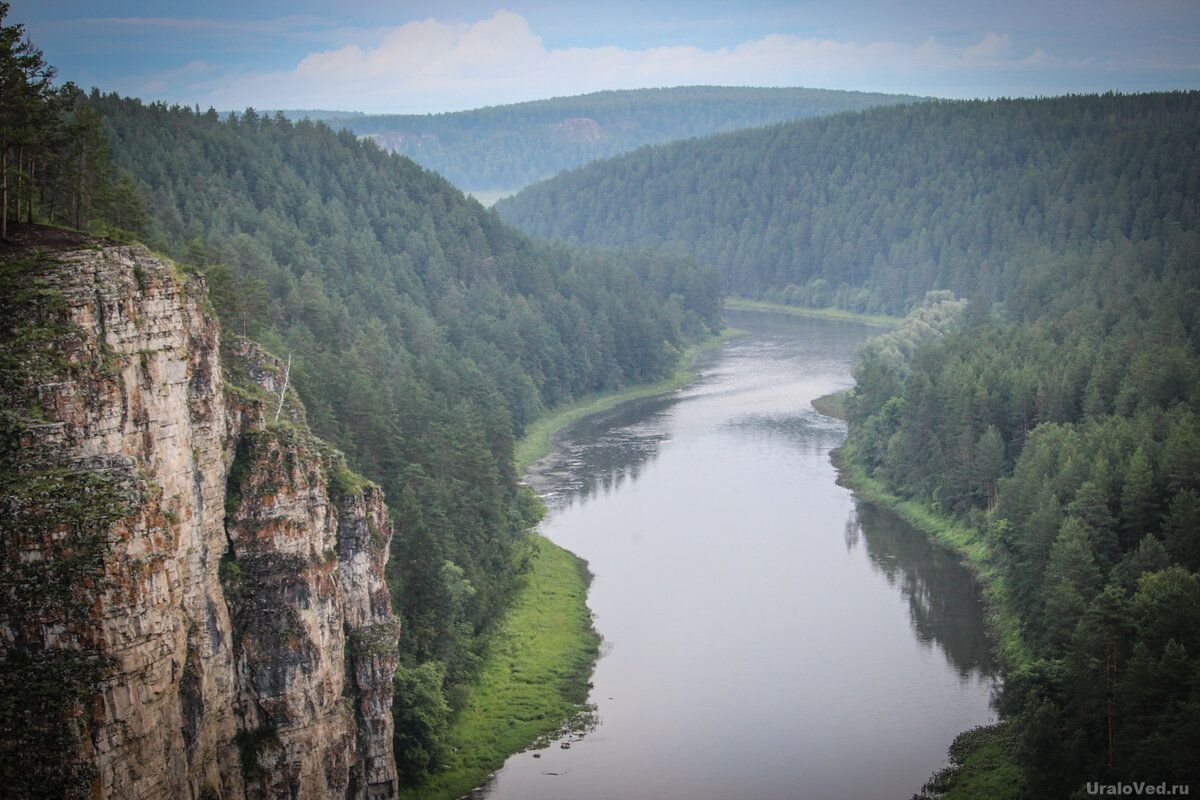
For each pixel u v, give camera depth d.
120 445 68.44
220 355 101.00
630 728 109.81
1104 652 96.00
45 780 60.06
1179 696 89.38
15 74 84.75
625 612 136.62
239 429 83.50
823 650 125.62
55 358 66.56
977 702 113.12
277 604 81.50
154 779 64.38
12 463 63.94
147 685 63.72
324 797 84.31
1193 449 126.88
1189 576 102.31
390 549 112.38
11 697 60.16
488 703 114.38
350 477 94.25
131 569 62.81
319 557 84.75
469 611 124.44
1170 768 86.19
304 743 82.00
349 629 91.69
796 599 140.12
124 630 62.41
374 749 91.12
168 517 66.12
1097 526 124.81
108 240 79.06
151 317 72.12
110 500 63.28
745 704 113.81
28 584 60.97
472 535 135.00
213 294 123.31
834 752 104.56
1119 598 96.06
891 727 108.75
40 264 69.94
